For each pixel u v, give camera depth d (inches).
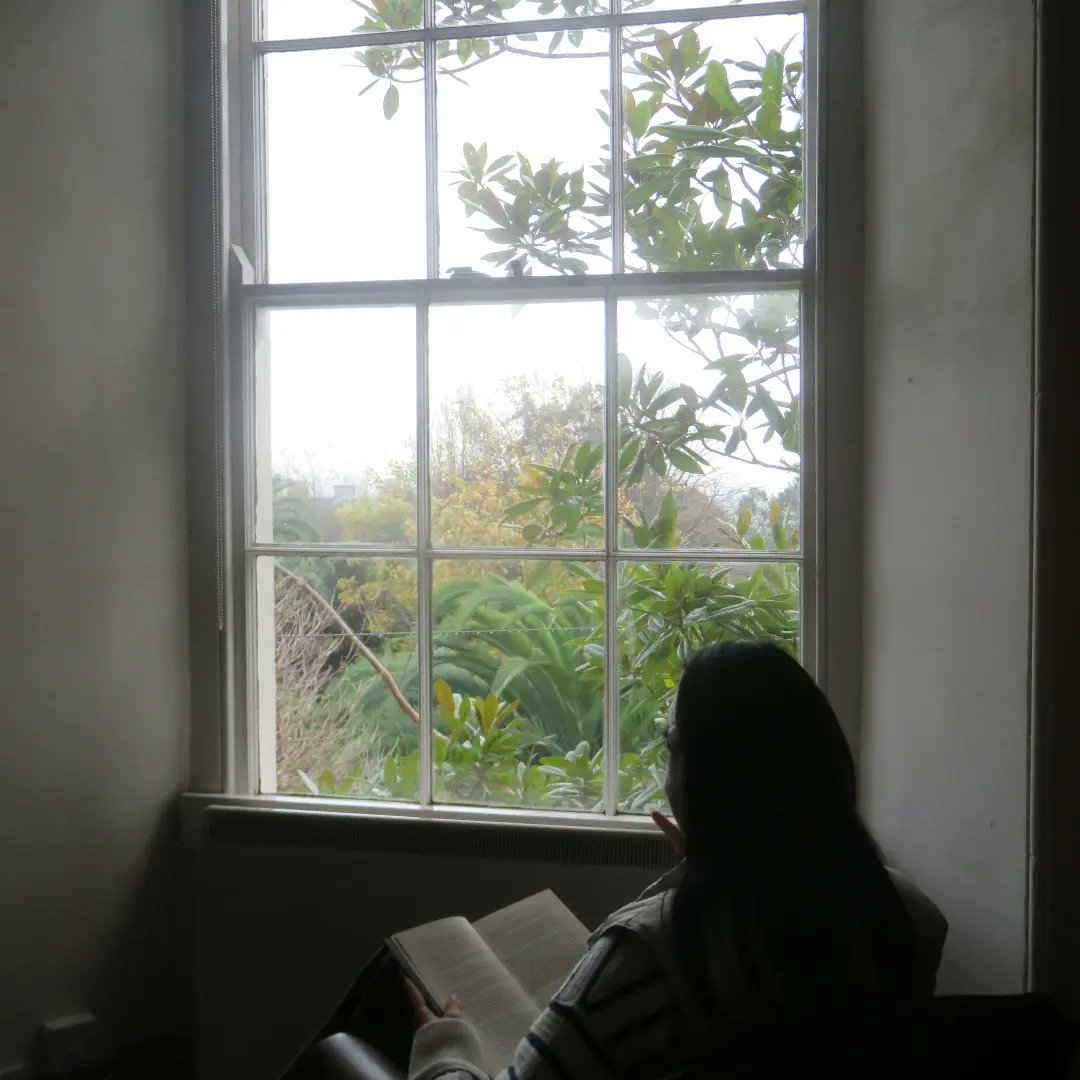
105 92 62.5
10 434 55.6
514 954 47.4
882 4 56.2
